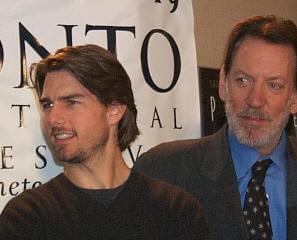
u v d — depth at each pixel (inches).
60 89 46.4
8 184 61.6
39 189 47.9
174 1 74.9
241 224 57.7
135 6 70.9
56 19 65.3
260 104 56.1
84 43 66.9
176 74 74.4
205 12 84.3
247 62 56.6
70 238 45.4
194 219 49.9
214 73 82.4
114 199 47.7
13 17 62.7
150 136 71.5
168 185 51.2
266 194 59.4
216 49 86.3
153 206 48.7
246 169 59.8
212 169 60.3
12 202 47.3
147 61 71.7
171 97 73.8
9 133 62.1
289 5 99.9
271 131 57.2
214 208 59.0
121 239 46.6
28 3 63.6
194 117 75.9
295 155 61.6
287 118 58.9
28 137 63.2
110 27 69.0
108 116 48.0
